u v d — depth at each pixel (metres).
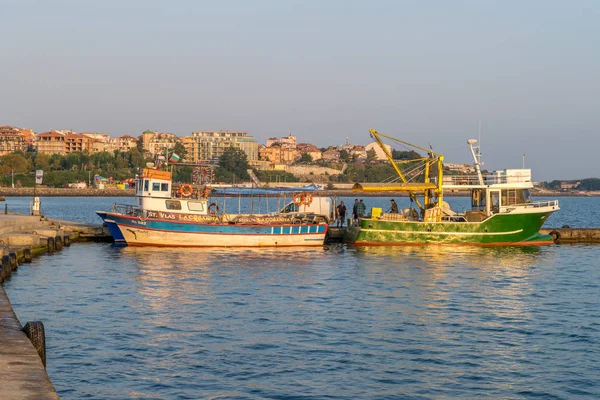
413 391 21.77
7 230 53.16
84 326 28.91
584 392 21.83
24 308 32.22
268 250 55.41
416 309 33.47
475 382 22.66
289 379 22.64
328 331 28.78
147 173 54.81
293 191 63.38
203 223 54.88
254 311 32.50
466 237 58.25
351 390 21.75
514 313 32.78
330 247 58.41
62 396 20.67
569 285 41.03
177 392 21.28
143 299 34.91
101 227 63.00
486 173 62.00
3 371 16.20
